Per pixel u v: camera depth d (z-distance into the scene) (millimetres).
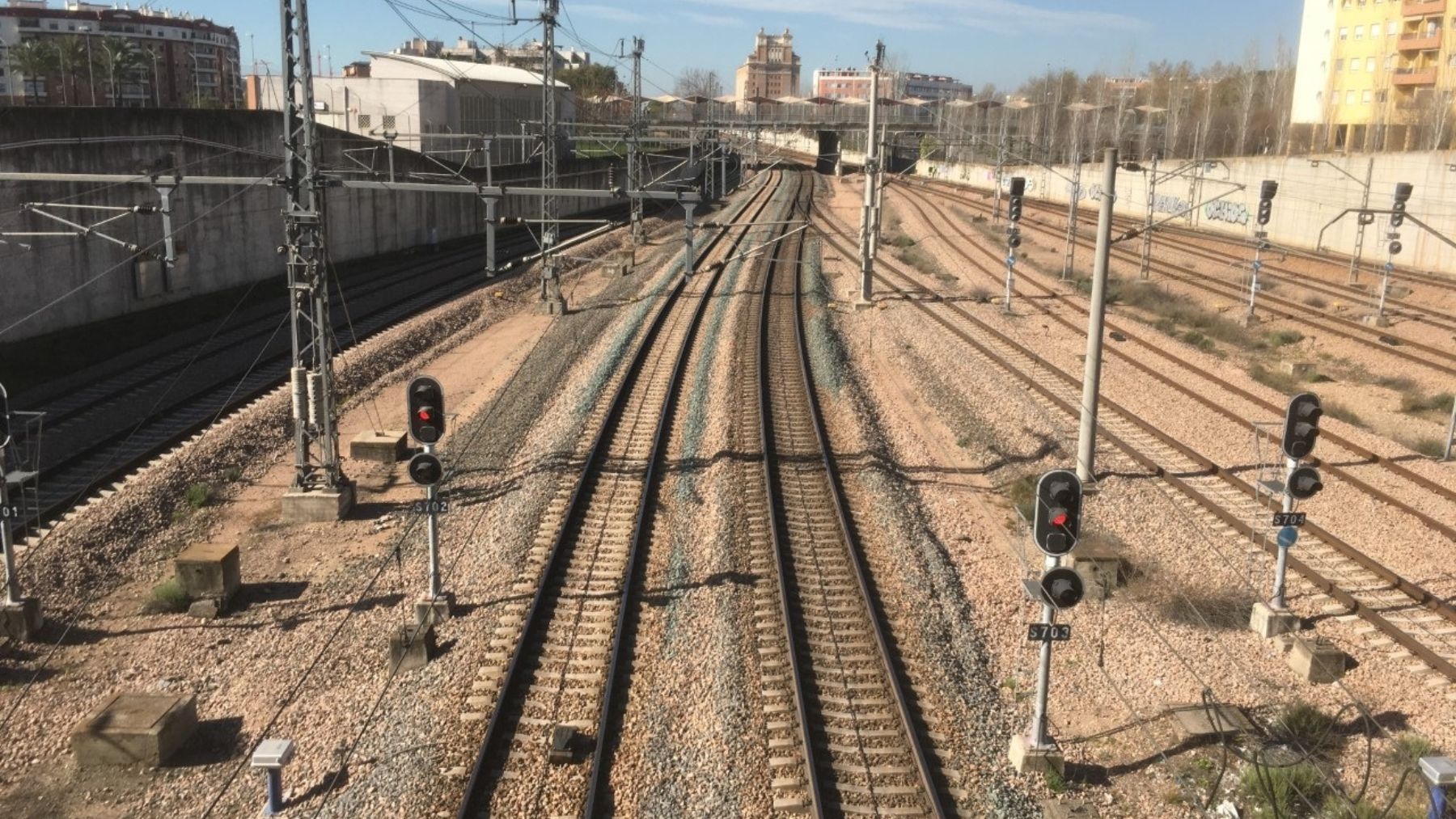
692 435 22547
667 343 31906
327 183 18969
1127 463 21438
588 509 17969
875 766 11133
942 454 22484
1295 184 56562
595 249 54125
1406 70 79000
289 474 20875
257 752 10336
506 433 22844
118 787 10953
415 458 14148
